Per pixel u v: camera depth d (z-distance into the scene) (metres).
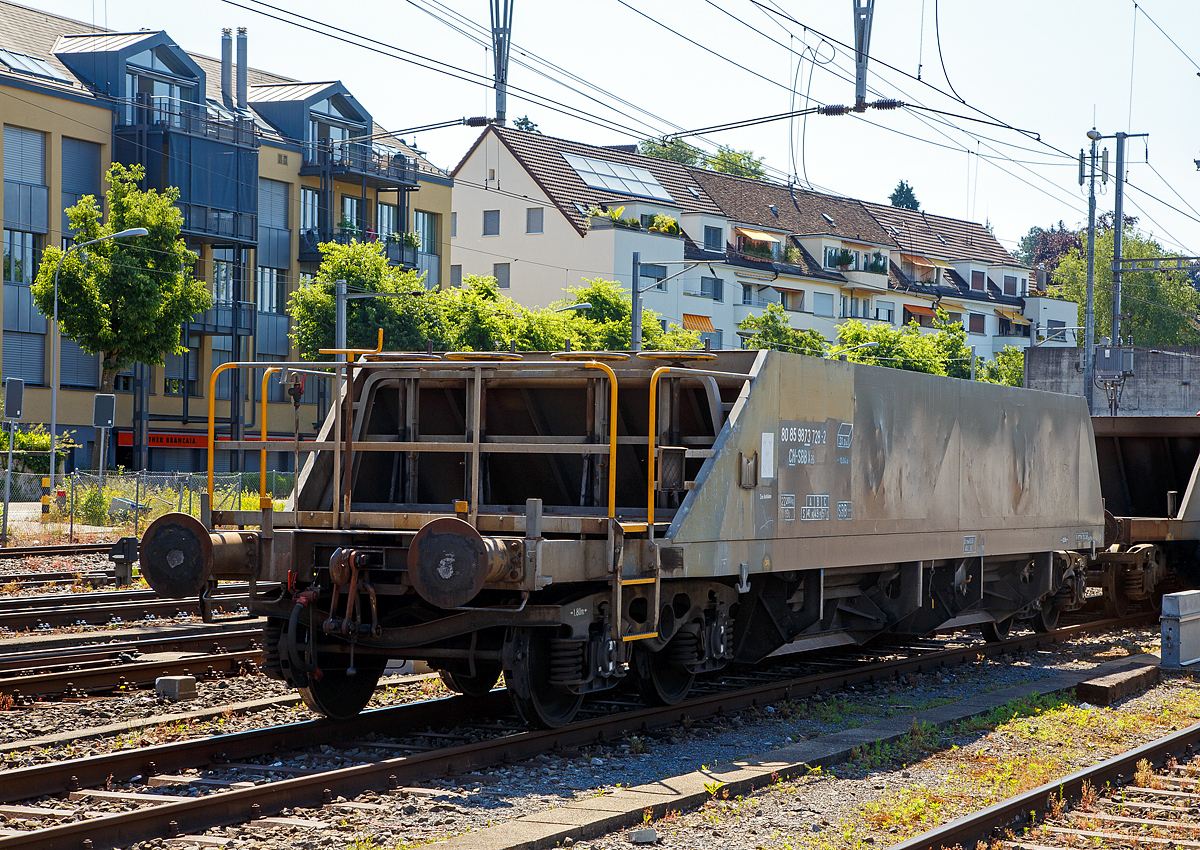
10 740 8.59
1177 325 107.06
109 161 47.91
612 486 8.56
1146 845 6.65
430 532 8.05
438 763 7.72
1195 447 19.86
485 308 49.03
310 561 8.89
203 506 9.23
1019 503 14.30
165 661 11.16
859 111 17.55
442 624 8.56
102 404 29.36
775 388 10.01
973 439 13.34
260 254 53.72
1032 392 14.70
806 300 75.69
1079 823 7.08
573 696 9.16
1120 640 15.98
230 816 6.61
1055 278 113.88
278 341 54.62
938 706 10.62
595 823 6.59
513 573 8.12
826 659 13.41
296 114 55.00
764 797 7.48
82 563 20.91
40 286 40.72
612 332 52.66
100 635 12.86
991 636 14.96
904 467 12.03
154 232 42.12
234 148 50.16
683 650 9.70
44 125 45.62
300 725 8.56
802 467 10.41
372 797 7.10
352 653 8.53
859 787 7.85
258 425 53.06
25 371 45.91
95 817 6.64
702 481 9.16
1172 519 18.61
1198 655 13.77
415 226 60.56
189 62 50.44
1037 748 9.17
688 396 10.27
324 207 55.50
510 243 65.25
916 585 12.35
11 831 6.36
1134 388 42.69
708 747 8.87
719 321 69.31
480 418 9.66
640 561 8.79
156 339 42.31
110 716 9.47
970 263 90.88
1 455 37.62
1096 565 17.62
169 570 8.69
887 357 68.19
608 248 61.88
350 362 9.31
